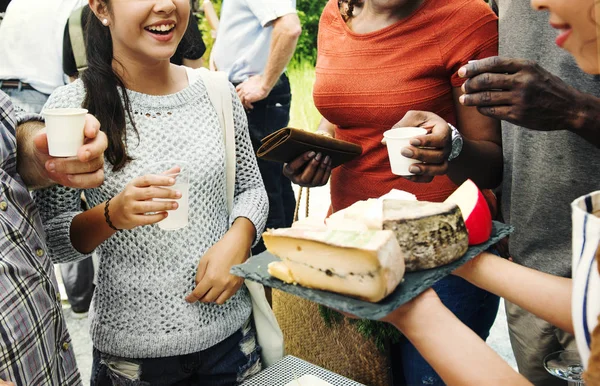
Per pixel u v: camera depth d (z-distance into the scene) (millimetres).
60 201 1540
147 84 1571
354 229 964
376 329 1627
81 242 1497
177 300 1544
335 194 1912
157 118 1551
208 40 4223
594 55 855
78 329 3107
